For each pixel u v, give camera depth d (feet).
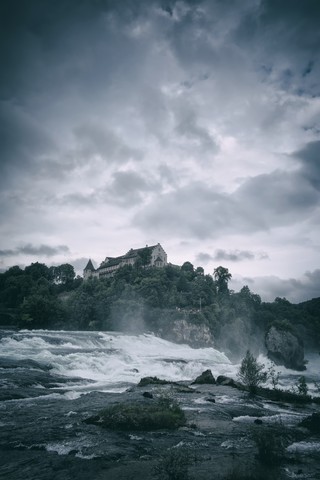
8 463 31.58
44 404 58.18
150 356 195.31
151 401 61.26
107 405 57.36
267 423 50.01
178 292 465.47
